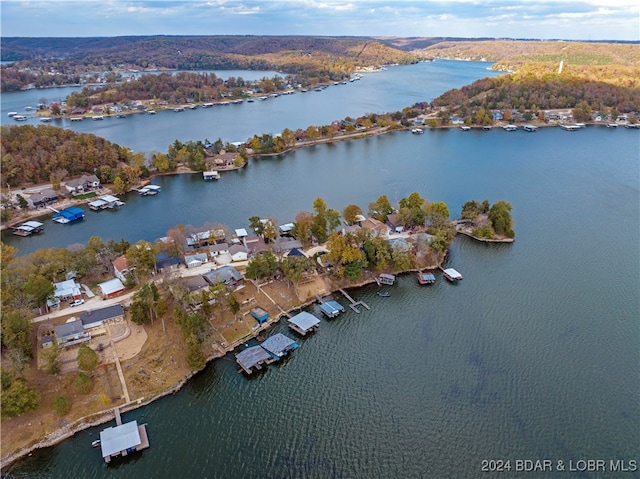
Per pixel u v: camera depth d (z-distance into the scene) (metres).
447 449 71.50
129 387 80.81
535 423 75.94
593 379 85.31
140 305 92.81
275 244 127.69
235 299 98.25
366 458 70.06
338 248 113.81
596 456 70.44
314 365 89.38
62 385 79.38
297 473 67.69
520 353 92.19
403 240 128.62
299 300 109.12
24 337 82.50
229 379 85.50
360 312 105.88
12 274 97.62
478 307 107.50
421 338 97.00
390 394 82.00
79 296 102.50
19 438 71.00
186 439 72.88
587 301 109.69
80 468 67.81
